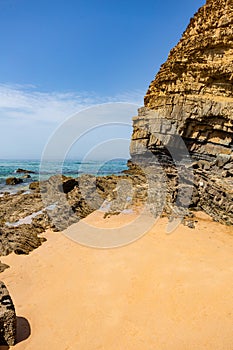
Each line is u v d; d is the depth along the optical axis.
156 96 26.25
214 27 21.69
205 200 18.11
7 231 14.96
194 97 22.50
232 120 20.72
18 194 28.02
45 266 11.48
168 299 8.53
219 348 6.47
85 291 9.29
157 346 6.66
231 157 20.02
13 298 9.03
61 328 7.46
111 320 7.71
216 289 8.93
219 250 12.20
